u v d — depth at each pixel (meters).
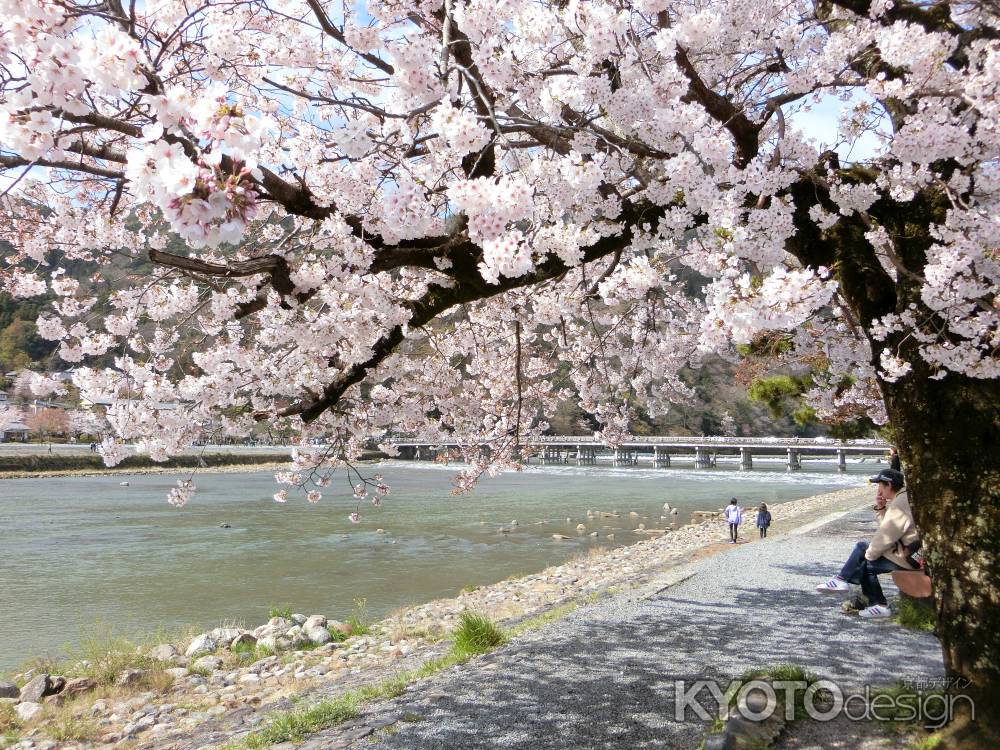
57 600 15.15
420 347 7.10
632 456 90.75
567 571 16.52
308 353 5.34
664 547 19.77
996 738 3.13
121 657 8.98
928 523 3.57
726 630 6.01
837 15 4.78
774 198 3.39
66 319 5.01
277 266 3.88
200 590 16.22
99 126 2.73
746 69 4.88
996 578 3.23
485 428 8.18
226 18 3.85
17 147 2.46
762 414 104.62
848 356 5.44
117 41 2.32
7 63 2.44
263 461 79.94
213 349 5.00
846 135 4.43
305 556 20.95
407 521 30.16
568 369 8.33
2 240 4.89
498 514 33.09
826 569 9.08
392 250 4.10
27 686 7.93
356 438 6.82
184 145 2.34
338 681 7.35
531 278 4.29
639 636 5.91
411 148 4.30
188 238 2.10
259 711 6.59
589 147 3.67
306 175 4.21
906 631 5.75
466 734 4.02
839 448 71.38
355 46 4.08
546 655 5.49
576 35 3.96
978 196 3.52
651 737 3.85
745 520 24.92
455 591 16.03
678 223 3.79
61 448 69.44
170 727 6.60
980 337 3.45
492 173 4.03
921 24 4.24
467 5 3.36
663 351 7.61
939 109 3.59
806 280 2.73
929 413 3.61
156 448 4.88
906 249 3.85
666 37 3.48
